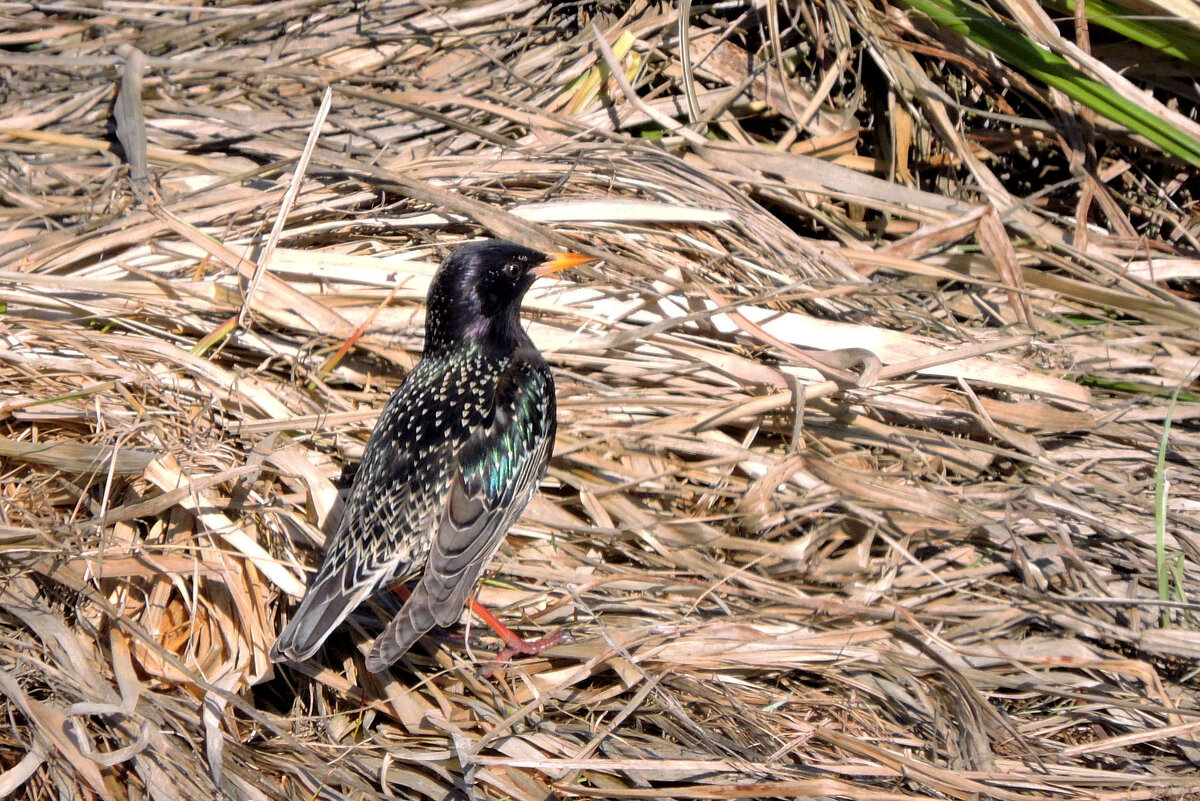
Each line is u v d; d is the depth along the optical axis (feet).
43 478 24.82
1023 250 33.32
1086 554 27.99
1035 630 27.07
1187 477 29.45
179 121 32.40
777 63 34.60
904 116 34.37
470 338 24.95
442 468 23.50
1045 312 32.30
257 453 25.11
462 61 35.12
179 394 26.55
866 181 32.42
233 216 30.01
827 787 22.16
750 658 24.89
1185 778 23.50
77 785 20.74
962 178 35.22
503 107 32.94
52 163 31.07
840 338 29.37
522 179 32.32
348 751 22.33
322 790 21.80
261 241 29.55
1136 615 26.58
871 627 25.46
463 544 23.12
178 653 23.80
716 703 24.07
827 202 34.24
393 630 21.77
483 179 31.86
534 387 25.16
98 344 26.76
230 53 34.45
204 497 24.62
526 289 25.61
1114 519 28.07
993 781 23.08
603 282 30.27
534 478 25.04
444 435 23.71
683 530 26.66
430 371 25.11
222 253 28.32
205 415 26.40
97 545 23.93
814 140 34.58
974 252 33.17
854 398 29.25
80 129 32.19
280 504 25.40
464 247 25.02
